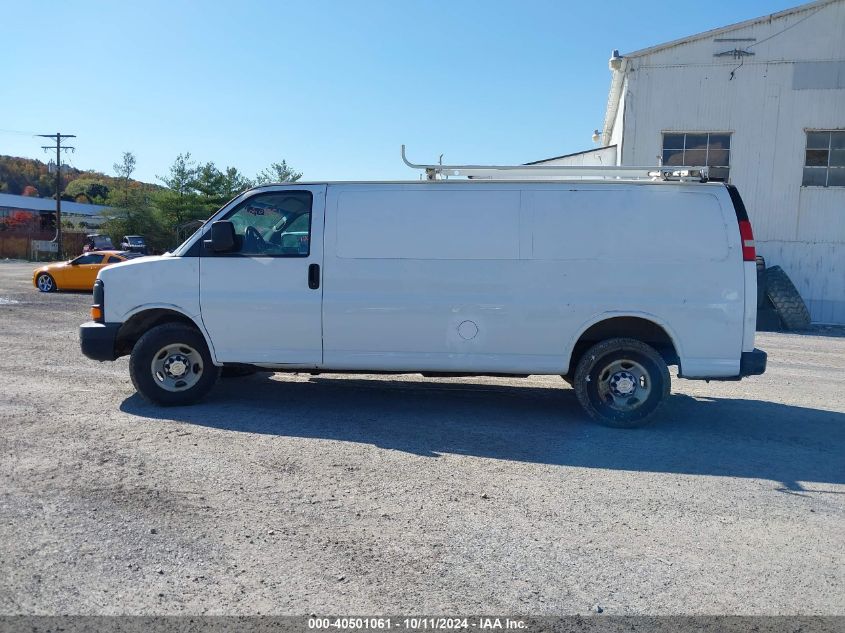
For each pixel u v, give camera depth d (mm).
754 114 19531
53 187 124250
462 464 5691
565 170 6953
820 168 19328
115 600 3514
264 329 7102
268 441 6176
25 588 3607
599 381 6906
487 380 9281
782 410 7996
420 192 6984
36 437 6113
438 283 6918
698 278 6766
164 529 4312
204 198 64688
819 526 4629
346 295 6988
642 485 5316
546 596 3646
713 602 3631
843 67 18922
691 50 19703
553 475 5492
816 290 19469
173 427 6543
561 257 6844
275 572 3824
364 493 4984
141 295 7191
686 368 6816
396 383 8883
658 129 20047
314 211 7055
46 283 23469
